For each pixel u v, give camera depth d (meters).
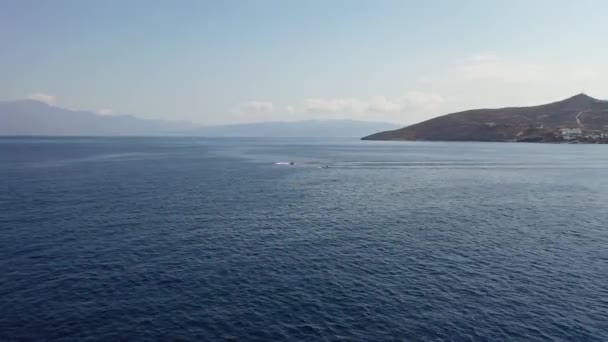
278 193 74.94
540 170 120.19
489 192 79.50
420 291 31.64
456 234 47.84
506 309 28.89
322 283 32.91
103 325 25.97
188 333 25.20
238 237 45.22
